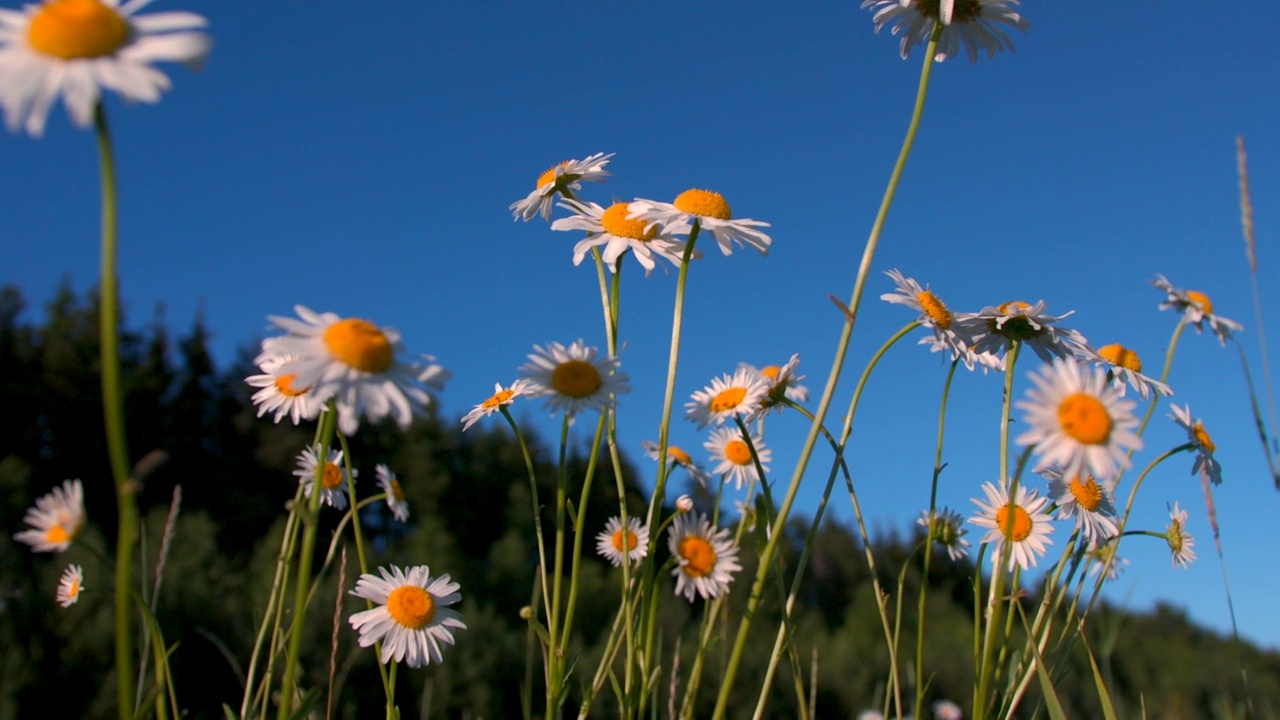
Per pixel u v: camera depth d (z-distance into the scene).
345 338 1.75
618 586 13.74
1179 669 15.08
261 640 2.38
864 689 13.12
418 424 23.78
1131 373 2.85
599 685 2.82
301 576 1.67
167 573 10.86
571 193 3.39
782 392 3.18
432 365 1.83
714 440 3.99
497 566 17.44
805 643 14.14
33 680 9.68
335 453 3.04
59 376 22.34
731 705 10.50
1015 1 2.47
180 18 1.39
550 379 2.48
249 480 23.42
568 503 2.51
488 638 12.27
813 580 17.53
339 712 9.68
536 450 25.48
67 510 1.90
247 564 14.43
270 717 2.99
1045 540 2.67
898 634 2.55
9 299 23.02
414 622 2.70
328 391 1.69
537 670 12.11
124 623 1.24
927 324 2.60
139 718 1.71
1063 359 2.74
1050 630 2.56
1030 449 1.91
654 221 2.88
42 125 1.28
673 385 2.65
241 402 24.64
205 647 10.18
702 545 3.07
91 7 1.33
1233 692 12.41
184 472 22.91
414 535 18.39
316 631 9.80
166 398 23.59
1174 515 3.02
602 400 2.46
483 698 10.70
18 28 1.35
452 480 23.67
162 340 24.19
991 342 2.76
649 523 2.62
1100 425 1.77
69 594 2.72
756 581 2.11
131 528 1.23
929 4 2.49
